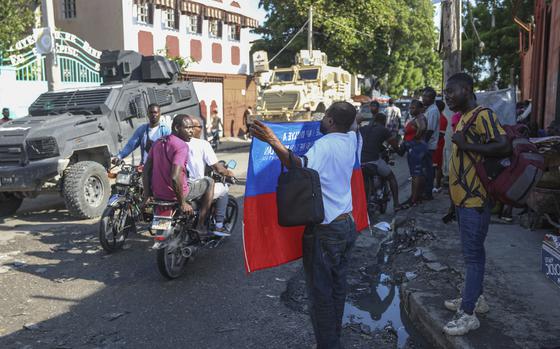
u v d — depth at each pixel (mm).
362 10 28891
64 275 5375
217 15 24938
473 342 3418
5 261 5840
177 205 5168
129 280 5230
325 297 3305
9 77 14023
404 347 3818
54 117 8727
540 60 9602
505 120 8141
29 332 4031
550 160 5316
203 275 5379
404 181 11273
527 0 22703
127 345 3816
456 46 10305
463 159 3488
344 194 3340
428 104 8227
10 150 7887
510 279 4527
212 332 4035
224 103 26938
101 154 9086
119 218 6195
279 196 3098
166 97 10648
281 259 3527
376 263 5676
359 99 23203
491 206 3518
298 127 3723
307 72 19828
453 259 5254
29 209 9125
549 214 5977
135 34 21016
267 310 4469
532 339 3445
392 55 36312
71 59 15547
